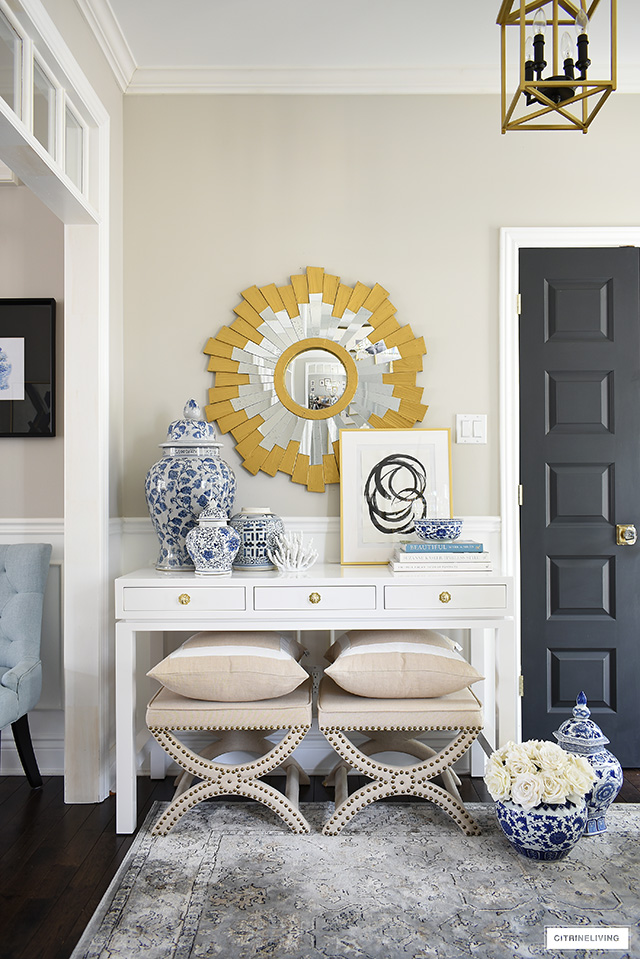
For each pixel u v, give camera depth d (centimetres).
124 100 288
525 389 289
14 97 194
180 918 180
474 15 253
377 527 280
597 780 208
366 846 217
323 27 259
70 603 253
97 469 255
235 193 288
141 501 285
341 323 287
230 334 285
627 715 287
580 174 290
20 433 287
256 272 288
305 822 226
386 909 183
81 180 251
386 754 273
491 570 244
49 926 178
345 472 282
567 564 289
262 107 289
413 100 290
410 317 289
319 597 236
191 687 220
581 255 290
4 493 290
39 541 288
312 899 188
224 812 241
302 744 279
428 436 284
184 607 234
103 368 261
